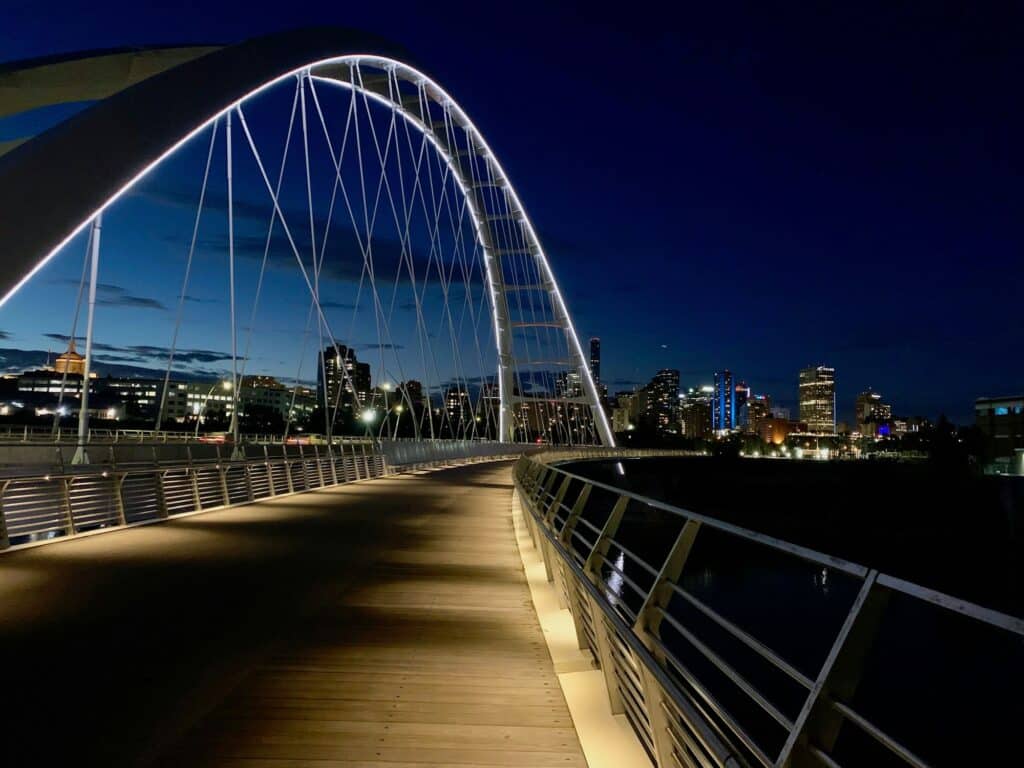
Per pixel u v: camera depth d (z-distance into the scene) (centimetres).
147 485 1616
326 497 2453
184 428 12300
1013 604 4038
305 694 511
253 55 1811
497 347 9381
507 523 1673
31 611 739
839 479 8506
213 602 795
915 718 1532
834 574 3156
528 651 630
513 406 9381
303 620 727
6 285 970
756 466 10019
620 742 433
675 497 8738
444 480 3681
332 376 14512
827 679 215
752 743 256
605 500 6731
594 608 487
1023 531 5944
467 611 782
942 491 7562
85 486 1384
